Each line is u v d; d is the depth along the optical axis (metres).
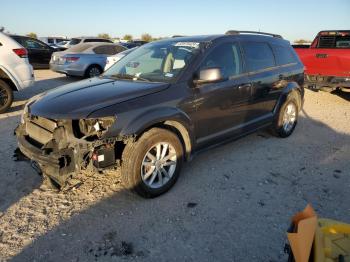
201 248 2.92
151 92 3.63
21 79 7.47
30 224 3.21
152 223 3.26
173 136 3.68
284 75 5.50
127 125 3.28
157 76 4.07
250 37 5.03
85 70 12.20
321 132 6.42
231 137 4.69
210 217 3.38
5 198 3.65
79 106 3.29
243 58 4.75
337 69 8.57
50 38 32.31
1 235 3.03
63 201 3.62
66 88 4.01
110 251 2.87
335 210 3.55
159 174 3.68
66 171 3.18
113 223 3.25
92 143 3.12
